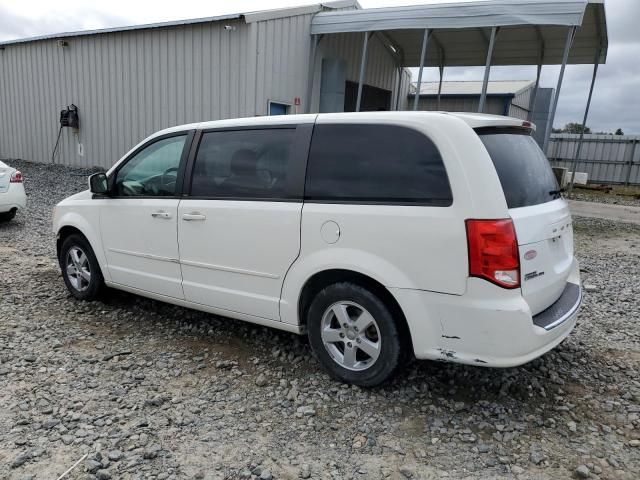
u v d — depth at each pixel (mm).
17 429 3090
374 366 3461
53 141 17375
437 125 3197
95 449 2914
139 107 14734
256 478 2719
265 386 3688
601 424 3273
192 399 3492
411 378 3756
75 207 5207
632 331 4855
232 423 3221
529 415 3357
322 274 3605
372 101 18453
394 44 16891
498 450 2994
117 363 4012
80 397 3477
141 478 2695
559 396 3600
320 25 13656
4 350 4160
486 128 3322
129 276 4781
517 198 3207
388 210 3258
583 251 8984
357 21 13117
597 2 11336
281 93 13438
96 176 4832
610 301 5816
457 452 2969
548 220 3391
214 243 4066
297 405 3430
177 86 13734
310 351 4227
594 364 4117
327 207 3488
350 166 3477
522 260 3068
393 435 3117
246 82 12430
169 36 13641
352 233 3371
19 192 9031
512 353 3025
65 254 5418
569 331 3561
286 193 3711
